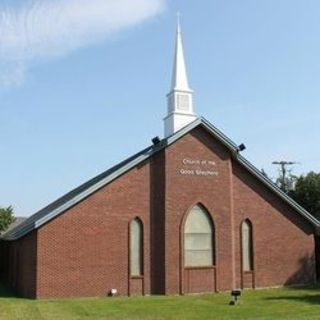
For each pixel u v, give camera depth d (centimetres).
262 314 2220
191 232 3122
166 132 3403
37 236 2777
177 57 3403
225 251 3198
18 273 3303
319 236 3775
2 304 2558
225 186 3244
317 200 4638
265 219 3416
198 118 3158
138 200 3028
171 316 2192
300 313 2227
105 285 2892
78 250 2850
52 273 2783
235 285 3241
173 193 3088
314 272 3547
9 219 5394
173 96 3356
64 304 2556
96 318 2142
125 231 2977
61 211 2827
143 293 2977
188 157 3156
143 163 3066
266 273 3372
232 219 3259
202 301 2680
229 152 3288
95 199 2922
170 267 3027
